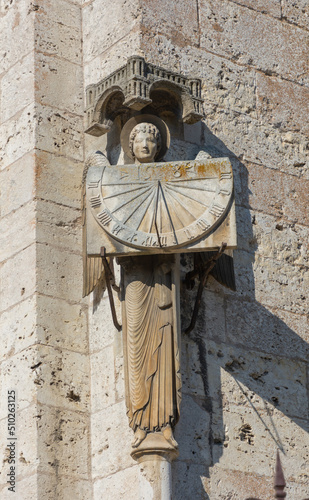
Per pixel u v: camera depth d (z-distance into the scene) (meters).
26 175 12.92
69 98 13.36
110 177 11.52
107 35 13.30
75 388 12.18
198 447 11.68
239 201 13.02
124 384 11.62
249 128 13.41
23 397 12.08
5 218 13.04
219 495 11.61
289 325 12.86
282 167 13.52
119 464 11.64
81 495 11.77
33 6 13.55
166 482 11.11
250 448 12.02
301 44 14.31
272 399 12.41
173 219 11.34
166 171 11.51
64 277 12.56
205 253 12.02
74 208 12.91
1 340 12.59
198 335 12.11
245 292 12.66
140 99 11.88
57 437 11.89
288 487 12.12
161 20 13.06
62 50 13.52
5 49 13.83
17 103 13.36
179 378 11.35
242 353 12.38
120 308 12.03
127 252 11.27
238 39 13.71
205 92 13.19
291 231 13.30
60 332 12.33
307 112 14.03
